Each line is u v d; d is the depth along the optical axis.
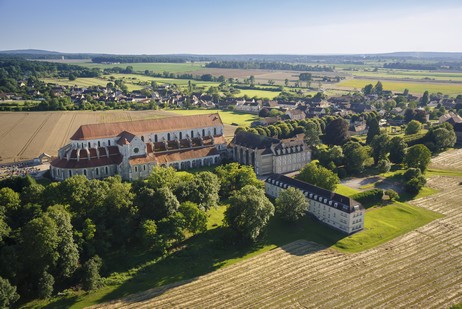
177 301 113.25
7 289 106.12
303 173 193.00
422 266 129.38
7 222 132.50
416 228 157.50
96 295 116.31
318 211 165.00
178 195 157.50
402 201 185.88
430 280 121.56
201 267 130.38
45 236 115.38
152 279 124.06
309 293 115.75
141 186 159.88
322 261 133.38
